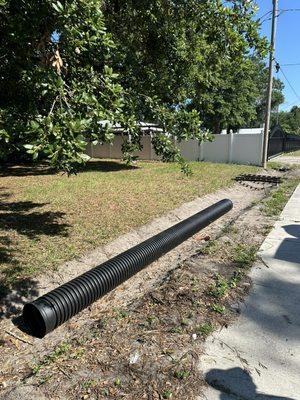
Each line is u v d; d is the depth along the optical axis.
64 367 2.68
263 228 6.22
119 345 2.93
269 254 4.95
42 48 3.04
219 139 18.02
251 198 9.52
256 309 3.49
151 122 4.65
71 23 2.90
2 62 3.54
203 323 3.22
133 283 4.20
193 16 5.02
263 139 15.89
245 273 4.29
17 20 2.98
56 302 3.17
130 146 4.64
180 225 5.55
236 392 2.42
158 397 2.37
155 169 13.70
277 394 2.41
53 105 2.74
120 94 3.56
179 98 5.59
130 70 4.96
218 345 2.92
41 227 5.77
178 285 3.92
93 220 6.22
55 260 4.49
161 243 4.79
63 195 8.25
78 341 3.01
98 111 2.88
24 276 4.05
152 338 3.00
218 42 4.94
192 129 4.46
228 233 5.97
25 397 2.41
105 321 3.30
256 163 17.33
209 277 4.16
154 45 5.48
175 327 3.15
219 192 9.62
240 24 4.75
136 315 3.38
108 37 3.23
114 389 2.44
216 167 14.99
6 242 5.04
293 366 2.69
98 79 3.26
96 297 3.56
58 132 2.47
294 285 4.01
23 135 2.87
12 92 3.71
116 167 14.58
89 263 4.61
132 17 5.34
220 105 24.75
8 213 6.62
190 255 5.12
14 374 2.67
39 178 11.30
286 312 3.44
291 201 8.52
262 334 3.08
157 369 2.62
